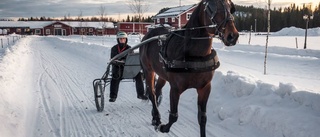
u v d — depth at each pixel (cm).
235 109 618
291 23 9438
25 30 9856
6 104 709
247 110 576
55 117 692
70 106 793
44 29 9819
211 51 488
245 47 2252
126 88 1016
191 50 466
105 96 913
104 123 653
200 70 461
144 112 736
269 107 567
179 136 566
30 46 3569
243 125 572
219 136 552
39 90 987
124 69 754
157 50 584
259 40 3725
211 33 439
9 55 1662
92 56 2072
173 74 493
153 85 658
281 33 6203
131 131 602
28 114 704
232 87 701
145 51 646
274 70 1252
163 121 661
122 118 689
